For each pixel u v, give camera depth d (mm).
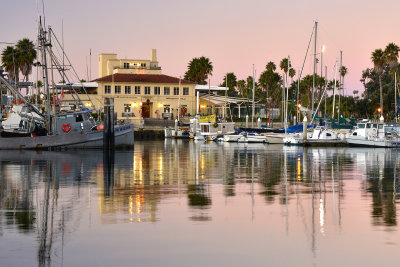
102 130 60188
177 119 111250
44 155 50812
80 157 48500
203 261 13781
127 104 114875
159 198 23234
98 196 23766
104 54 140250
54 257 14023
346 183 29031
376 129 71875
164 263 13617
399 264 13562
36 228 17094
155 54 135625
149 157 50031
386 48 122438
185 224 17766
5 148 57156
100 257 14055
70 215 19203
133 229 16984
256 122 119062
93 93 116000
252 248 14922
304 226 17516
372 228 17203
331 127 90750
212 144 81562
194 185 27922
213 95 118500
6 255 14156
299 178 31562
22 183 28672
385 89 134375
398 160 46938
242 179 30875
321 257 14117
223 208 20750
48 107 59000
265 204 21719
